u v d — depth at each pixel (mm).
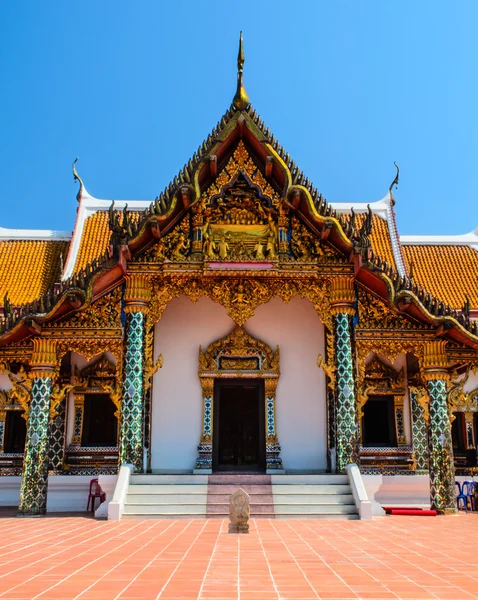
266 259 17266
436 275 26469
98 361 20781
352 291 17469
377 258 16828
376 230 27203
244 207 17750
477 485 18703
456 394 17391
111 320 17188
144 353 17219
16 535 11617
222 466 19250
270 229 17641
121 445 16453
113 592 6547
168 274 17188
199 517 14586
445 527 13109
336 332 17297
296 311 20391
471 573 7707
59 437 20125
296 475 16125
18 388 16922
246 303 17703
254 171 17828
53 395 16906
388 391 20812
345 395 16828
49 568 7949
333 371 17234
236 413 19781
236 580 7203
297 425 19578
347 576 7465
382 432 20734
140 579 7242
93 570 7809
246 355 19922
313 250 17609
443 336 17219
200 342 20047
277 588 6781
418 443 20359
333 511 14883
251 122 17359
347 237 16891
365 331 17344
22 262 26312
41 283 25172
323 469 19219
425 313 16641
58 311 16750
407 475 19312
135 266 17312
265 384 19781
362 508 14633
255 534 11594
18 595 6391
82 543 10406
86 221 27594
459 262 27156
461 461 21234
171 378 19766
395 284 16719
